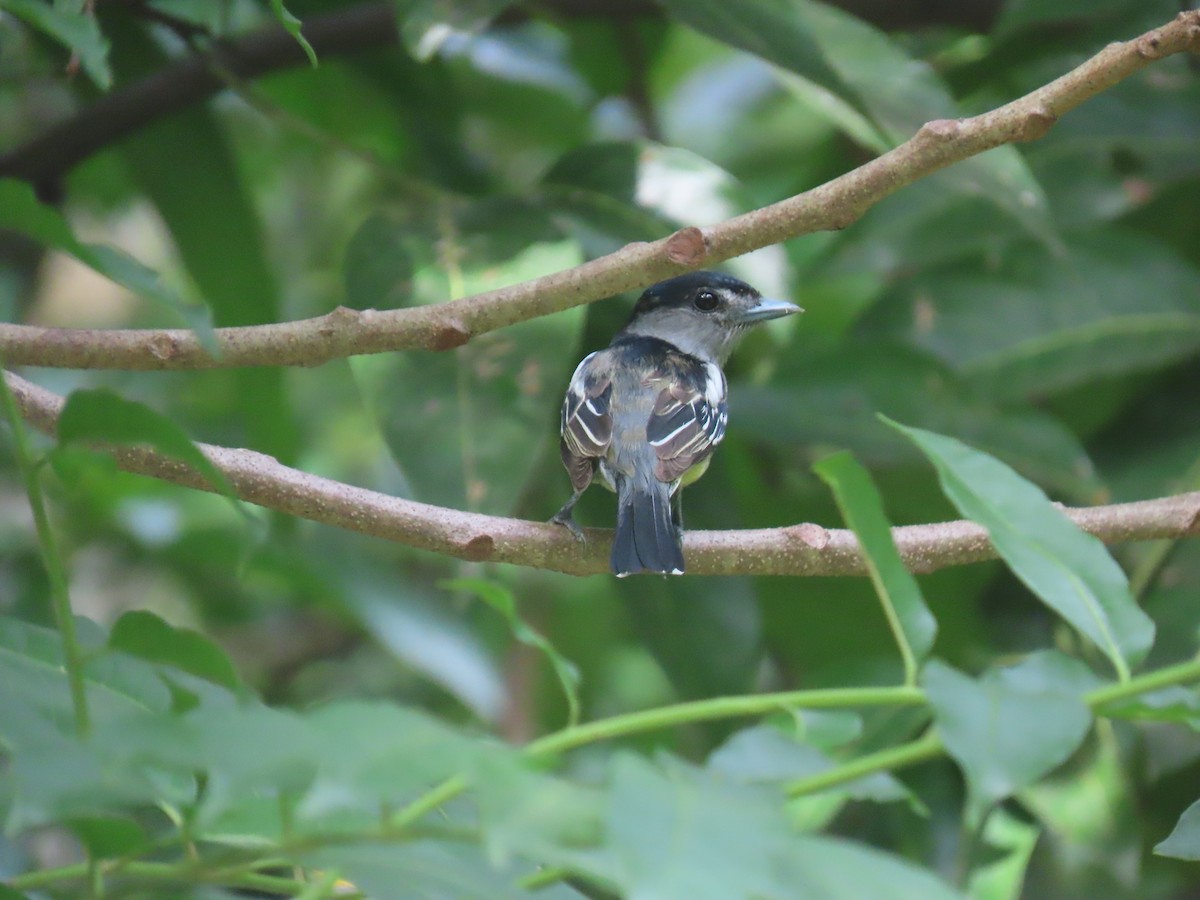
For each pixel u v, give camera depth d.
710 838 2.79
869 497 4.48
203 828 3.95
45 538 3.92
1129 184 10.63
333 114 12.55
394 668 14.38
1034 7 10.03
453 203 9.41
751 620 9.89
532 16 12.48
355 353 6.55
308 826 4.02
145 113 10.88
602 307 11.26
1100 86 6.00
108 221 14.89
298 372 14.76
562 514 8.04
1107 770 8.89
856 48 8.91
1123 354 9.83
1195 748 8.48
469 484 7.86
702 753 10.05
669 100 15.07
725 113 15.02
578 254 8.85
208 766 3.01
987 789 3.49
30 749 3.34
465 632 10.48
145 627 4.05
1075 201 10.60
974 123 6.06
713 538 7.62
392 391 8.02
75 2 5.40
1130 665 4.30
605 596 13.18
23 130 14.23
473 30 8.23
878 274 11.45
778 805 3.10
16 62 11.27
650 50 13.60
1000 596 10.02
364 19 11.24
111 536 13.02
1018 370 9.91
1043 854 9.31
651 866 2.70
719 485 10.54
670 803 2.87
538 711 12.62
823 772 3.72
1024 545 4.50
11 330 6.49
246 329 6.52
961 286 10.10
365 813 4.27
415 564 13.29
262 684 14.38
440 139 12.25
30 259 14.22
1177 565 9.12
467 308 6.46
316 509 6.95
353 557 10.38
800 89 9.33
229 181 11.13
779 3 8.30
